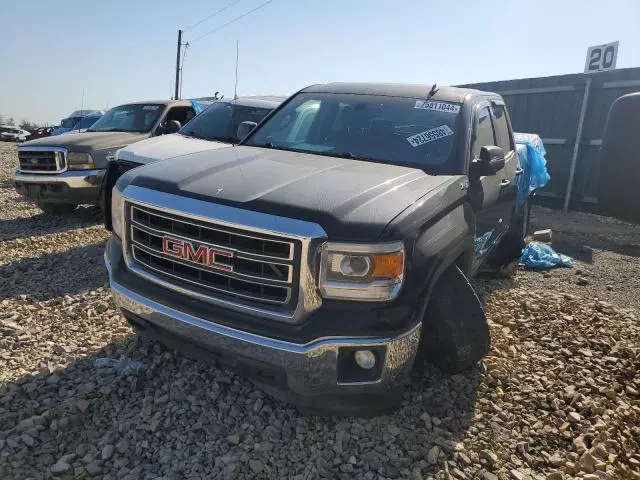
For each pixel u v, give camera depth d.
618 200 1.83
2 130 34.50
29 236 7.27
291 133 4.40
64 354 3.70
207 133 7.33
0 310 4.45
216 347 2.77
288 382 2.69
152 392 3.28
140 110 9.24
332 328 2.58
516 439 3.08
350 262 2.59
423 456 2.86
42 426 2.89
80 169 7.78
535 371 3.86
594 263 7.36
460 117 4.12
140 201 3.01
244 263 2.71
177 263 2.90
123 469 2.63
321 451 2.83
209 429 2.95
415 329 2.74
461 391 3.46
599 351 4.26
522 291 5.69
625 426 3.29
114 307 4.57
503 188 4.78
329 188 2.93
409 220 2.78
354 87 4.75
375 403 2.87
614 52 10.02
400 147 3.96
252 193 2.81
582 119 10.72
